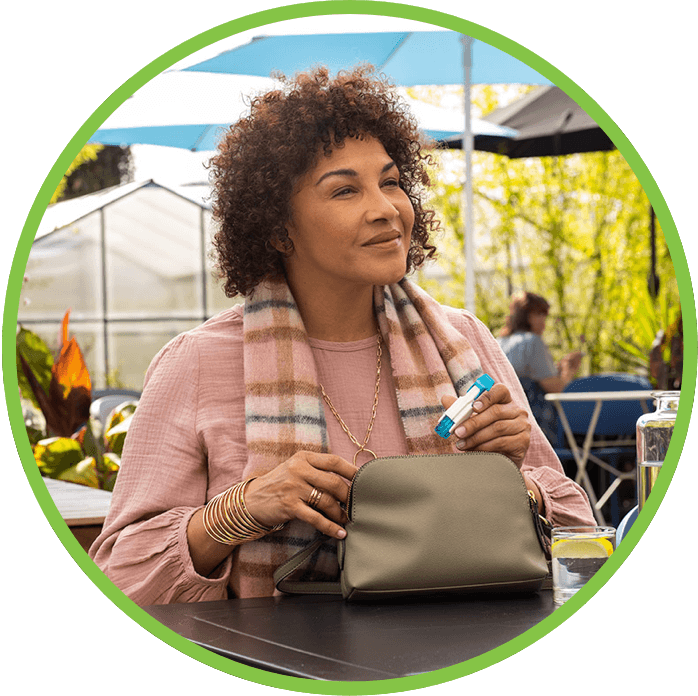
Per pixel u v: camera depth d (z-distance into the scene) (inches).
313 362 66.0
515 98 270.4
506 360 74.4
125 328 289.1
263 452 63.0
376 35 193.8
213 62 195.3
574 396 166.9
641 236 266.8
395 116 65.9
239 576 62.7
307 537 62.3
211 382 66.1
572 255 274.4
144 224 286.7
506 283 279.1
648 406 186.2
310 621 53.9
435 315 70.4
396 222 61.5
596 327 268.4
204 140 213.3
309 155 61.4
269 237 64.6
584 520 67.4
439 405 66.5
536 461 71.2
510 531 58.1
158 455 64.5
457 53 206.7
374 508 58.1
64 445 130.7
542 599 59.0
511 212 278.7
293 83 66.5
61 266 286.4
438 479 58.2
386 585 56.4
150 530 62.2
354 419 66.4
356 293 66.2
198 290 290.8
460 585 57.0
